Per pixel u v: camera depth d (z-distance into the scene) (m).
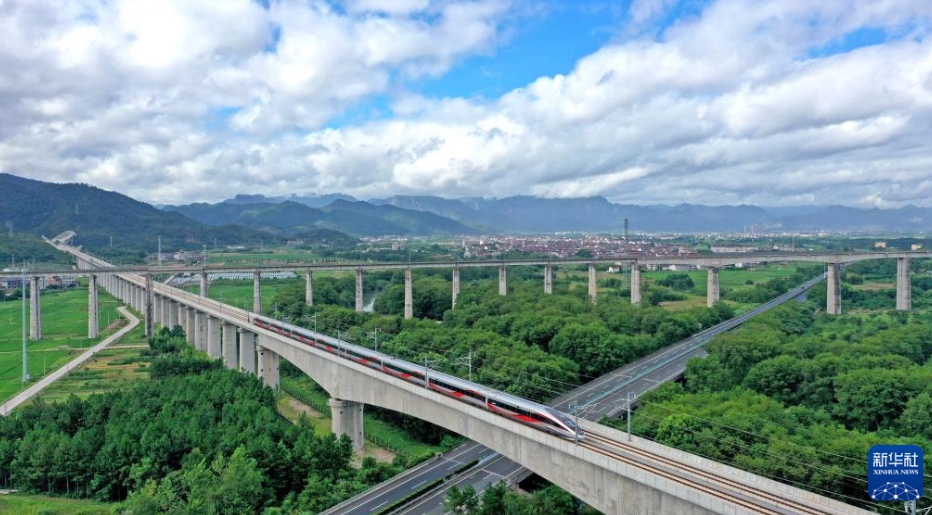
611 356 170.25
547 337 187.00
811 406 133.38
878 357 145.12
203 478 105.44
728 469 80.12
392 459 138.00
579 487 87.19
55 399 167.25
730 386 145.88
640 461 82.81
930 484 84.69
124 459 115.38
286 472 115.44
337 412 145.62
